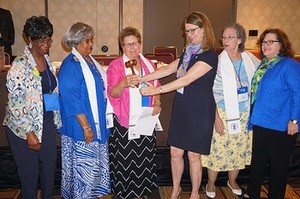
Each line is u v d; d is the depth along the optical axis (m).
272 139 2.47
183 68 2.38
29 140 2.10
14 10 7.14
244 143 2.78
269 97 2.40
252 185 2.69
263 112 2.44
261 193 3.05
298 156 3.27
